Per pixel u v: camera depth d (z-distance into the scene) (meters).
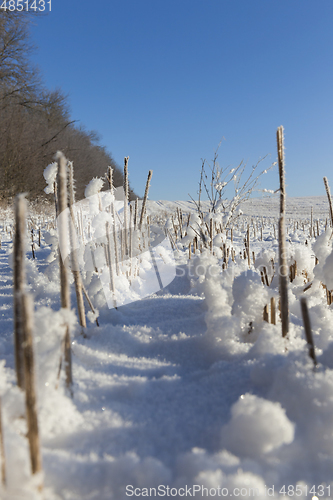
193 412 1.10
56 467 0.83
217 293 1.75
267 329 1.49
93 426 1.03
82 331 1.74
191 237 3.70
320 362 1.21
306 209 26.58
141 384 1.26
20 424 0.94
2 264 4.62
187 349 1.63
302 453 0.89
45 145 17.56
